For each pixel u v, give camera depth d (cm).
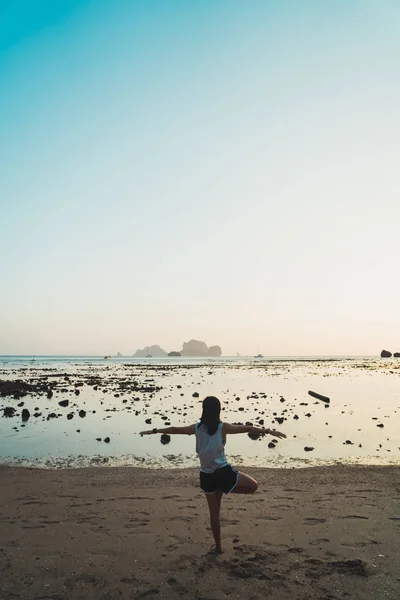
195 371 5841
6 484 888
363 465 1027
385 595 458
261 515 695
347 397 2462
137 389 2944
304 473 957
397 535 609
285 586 478
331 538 601
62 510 727
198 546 580
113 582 491
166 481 907
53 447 1255
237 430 556
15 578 500
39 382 3569
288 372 5506
